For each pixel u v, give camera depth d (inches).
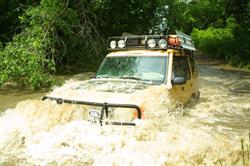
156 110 237.1
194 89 352.8
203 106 361.7
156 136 217.2
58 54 559.5
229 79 684.7
